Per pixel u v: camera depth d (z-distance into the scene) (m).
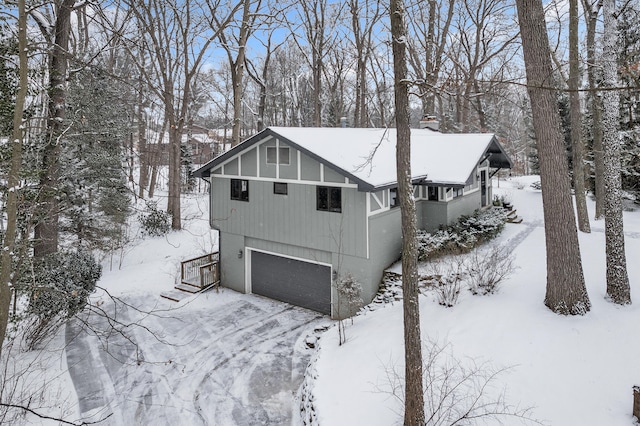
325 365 9.73
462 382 7.95
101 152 19.11
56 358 11.36
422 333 9.79
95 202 19.50
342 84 32.81
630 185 21.31
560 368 8.01
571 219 9.42
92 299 15.80
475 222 16.72
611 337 8.63
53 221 12.75
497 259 11.99
